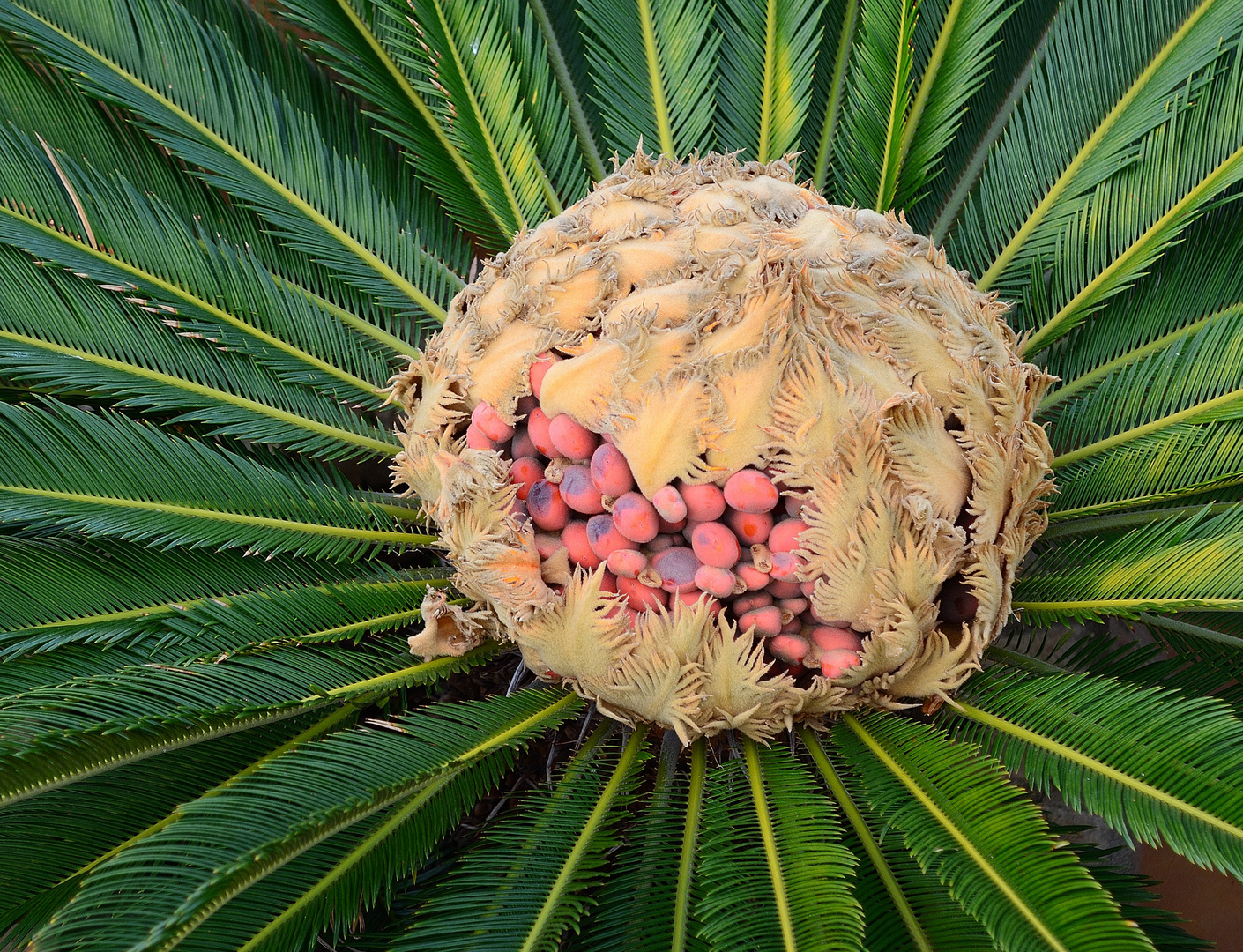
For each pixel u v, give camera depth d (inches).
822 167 63.1
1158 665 55.6
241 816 45.8
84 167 57.7
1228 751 47.5
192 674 50.3
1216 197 57.2
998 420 50.8
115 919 43.8
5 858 48.3
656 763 53.4
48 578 52.7
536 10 63.6
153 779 50.1
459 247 62.9
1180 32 56.2
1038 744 49.8
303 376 57.9
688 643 49.5
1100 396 56.5
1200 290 57.0
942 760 49.2
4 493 52.4
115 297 56.4
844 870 46.9
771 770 50.9
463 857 50.8
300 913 47.2
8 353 54.1
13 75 57.1
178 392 56.1
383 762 48.5
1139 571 52.2
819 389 48.6
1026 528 52.4
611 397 49.1
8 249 55.7
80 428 54.0
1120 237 56.7
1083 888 45.4
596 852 49.5
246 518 54.9
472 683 58.0
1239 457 53.3
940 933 48.0
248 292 57.6
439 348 53.5
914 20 56.2
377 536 56.5
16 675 51.6
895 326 49.9
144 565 54.1
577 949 50.4
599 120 64.1
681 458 48.8
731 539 49.2
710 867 47.4
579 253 51.8
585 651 50.4
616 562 49.7
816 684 50.3
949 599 51.1
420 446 53.1
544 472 51.3
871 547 49.0
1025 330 57.6
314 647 53.4
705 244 50.8
